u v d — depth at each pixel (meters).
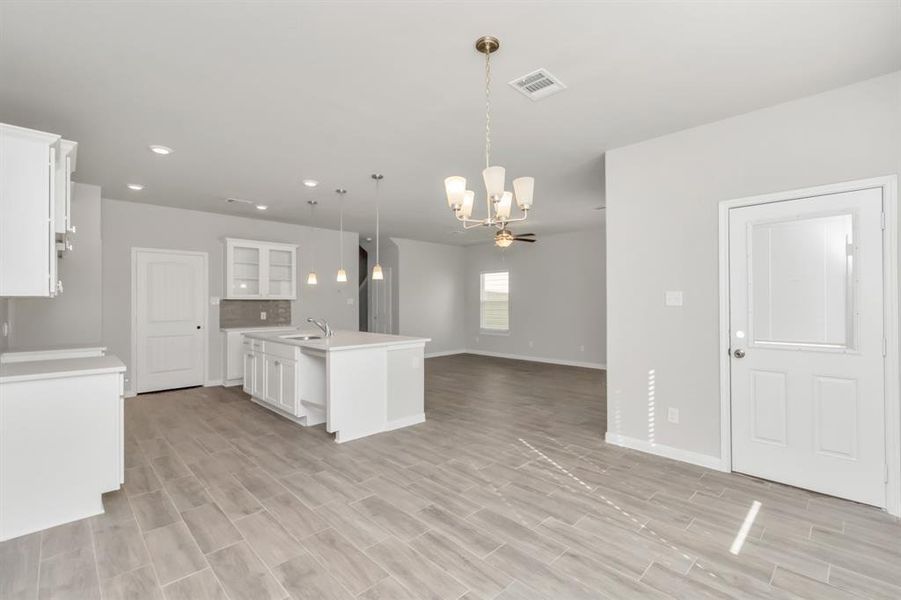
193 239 6.11
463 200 2.42
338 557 2.11
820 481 2.77
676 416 3.37
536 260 8.81
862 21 2.02
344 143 3.57
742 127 3.04
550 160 3.98
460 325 10.17
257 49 2.24
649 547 2.19
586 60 2.35
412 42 2.17
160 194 5.22
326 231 7.59
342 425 3.84
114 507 2.62
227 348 6.17
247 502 2.68
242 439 3.90
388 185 4.82
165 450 3.62
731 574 1.97
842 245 2.68
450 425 4.35
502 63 2.37
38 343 4.54
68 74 2.47
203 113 3.00
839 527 2.36
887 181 2.53
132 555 2.13
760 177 2.97
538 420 4.53
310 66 2.40
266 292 6.57
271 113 3.00
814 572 1.98
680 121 3.15
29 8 1.89
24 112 2.96
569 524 2.41
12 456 2.33
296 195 5.27
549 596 1.83
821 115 2.74
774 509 2.57
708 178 3.19
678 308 3.35
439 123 3.17
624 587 1.88
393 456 3.48
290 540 2.26
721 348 3.14
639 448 3.58
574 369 7.79
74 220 4.77
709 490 2.83
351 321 7.88
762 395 2.99
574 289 8.21
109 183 4.75
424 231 8.02
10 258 2.38
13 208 2.39
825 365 2.75
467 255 10.24
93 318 4.89
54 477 2.43
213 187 4.91
